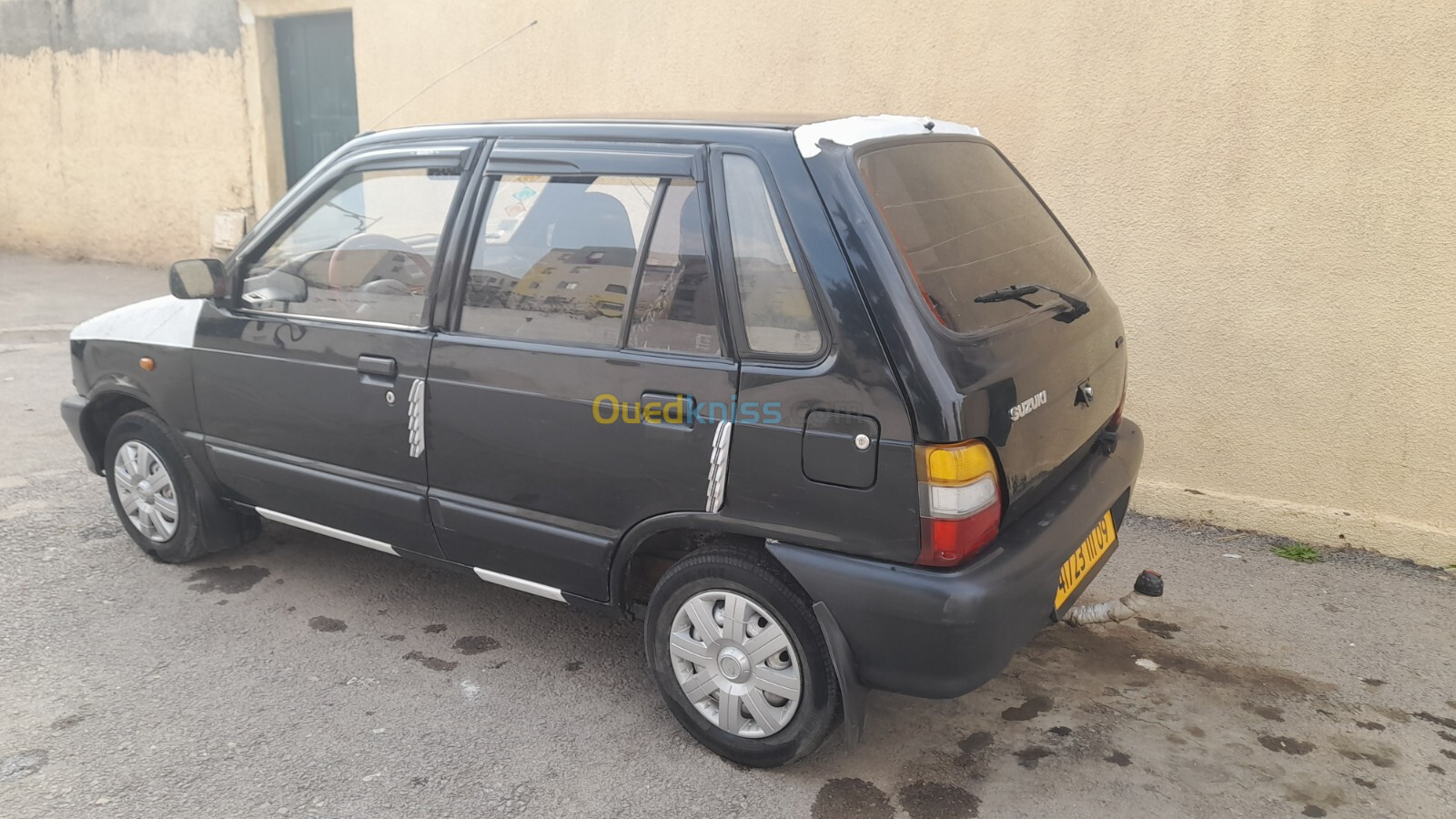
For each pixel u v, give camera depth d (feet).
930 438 8.09
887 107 17.22
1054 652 12.03
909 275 8.41
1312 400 14.42
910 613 8.34
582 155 10.06
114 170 34.71
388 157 11.44
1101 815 9.16
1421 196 13.23
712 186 9.27
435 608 12.94
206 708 10.61
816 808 9.24
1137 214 15.19
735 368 8.95
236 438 12.59
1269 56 13.85
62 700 10.68
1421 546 13.99
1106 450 10.98
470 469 10.69
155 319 13.16
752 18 18.43
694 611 9.70
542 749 10.07
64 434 18.72
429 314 10.83
